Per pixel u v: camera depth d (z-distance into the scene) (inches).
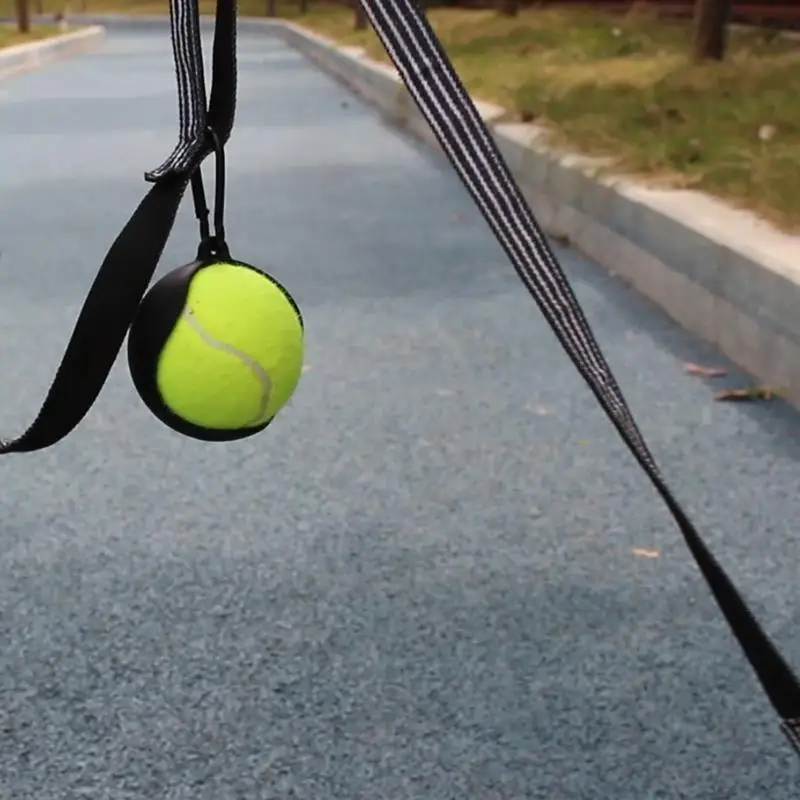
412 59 26.2
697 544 27.1
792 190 152.0
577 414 121.0
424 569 88.4
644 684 73.4
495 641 78.4
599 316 154.6
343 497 101.1
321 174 278.8
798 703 26.2
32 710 70.6
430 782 64.2
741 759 66.2
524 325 151.6
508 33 473.1
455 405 123.3
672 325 150.3
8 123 377.1
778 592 85.1
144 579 86.7
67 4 1220.5
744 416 119.9
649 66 327.0
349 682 73.5
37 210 235.8
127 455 110.2
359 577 87.1
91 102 436.5
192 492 102.1
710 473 106.3
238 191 255.8
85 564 89.0
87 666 75.2
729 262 135.1
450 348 142.4
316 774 64.9
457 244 199.9
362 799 62.9
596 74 319.6
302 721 69.6
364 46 542.3
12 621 80.7
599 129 224.4
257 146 324.5
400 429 116.6
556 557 90.4
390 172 281.0
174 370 30.3
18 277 178.7
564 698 71.9
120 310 26.1
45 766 65.5
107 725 69.2
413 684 73.3
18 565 88.9
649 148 195.5
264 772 65.1
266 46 787.4
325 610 82.4
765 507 99.4
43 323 153.2
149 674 74.4
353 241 203.2
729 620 27.0
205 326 30.2
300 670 74.8
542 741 67.7
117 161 300.4
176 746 67.3
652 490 102.6
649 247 160.9
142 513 98.0
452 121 26.5
